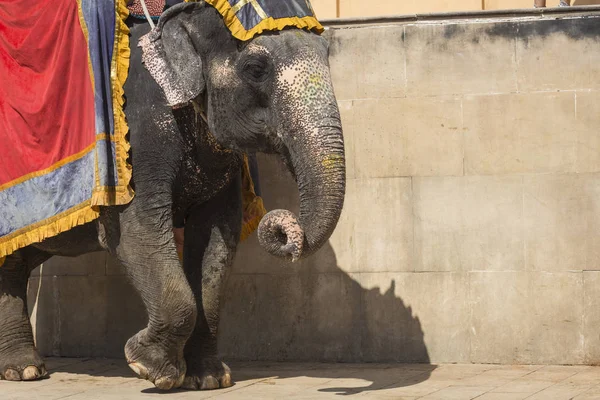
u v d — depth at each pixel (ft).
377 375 28.55
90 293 32.78
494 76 30.17
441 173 30.40
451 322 30.30
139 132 26.27
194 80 25.70
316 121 24.26
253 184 29.91
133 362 26.63
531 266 29.89
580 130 29.76
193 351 27.58
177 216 28.32
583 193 29.71
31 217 27.09
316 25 25.29
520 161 30.01
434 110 30.45
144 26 26.81
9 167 27.50
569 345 29.71
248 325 31.53
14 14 27.61
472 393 25.52
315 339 31.12
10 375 29.12
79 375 29.78
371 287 30.76
